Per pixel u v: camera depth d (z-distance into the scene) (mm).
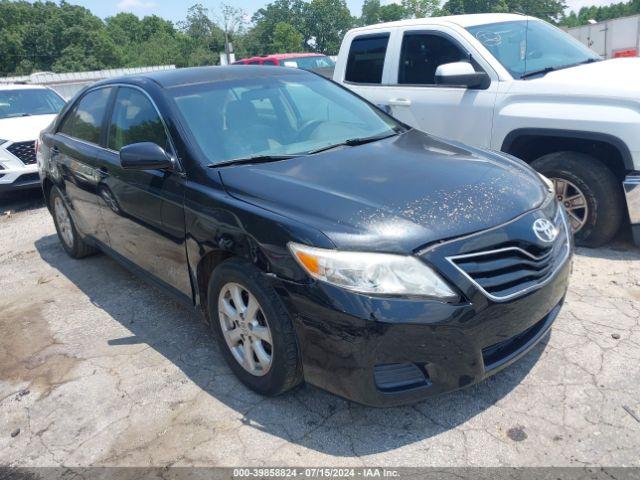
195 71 3965
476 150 3506
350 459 2533
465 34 5102
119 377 3314
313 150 3369
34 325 4109
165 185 3324
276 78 4020
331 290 2398
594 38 16516
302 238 2502
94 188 4215
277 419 2822
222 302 3012
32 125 7922
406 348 2381
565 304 3678
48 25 80312
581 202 4418
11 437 2906
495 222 2578
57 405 3119
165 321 3955
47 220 7000
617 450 2455
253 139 3428
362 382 2436
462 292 2400
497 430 2629
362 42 6008
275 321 2646
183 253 3271
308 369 2594
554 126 4363
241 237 2746
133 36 108312
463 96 4961
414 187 2764
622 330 3328
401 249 2396
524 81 4625
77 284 4789
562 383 2904
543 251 2682
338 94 4164
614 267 4168
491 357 2623
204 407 2965
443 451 2531
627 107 4055
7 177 7473
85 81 26812
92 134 4391
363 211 2559
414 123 5402
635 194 4109
